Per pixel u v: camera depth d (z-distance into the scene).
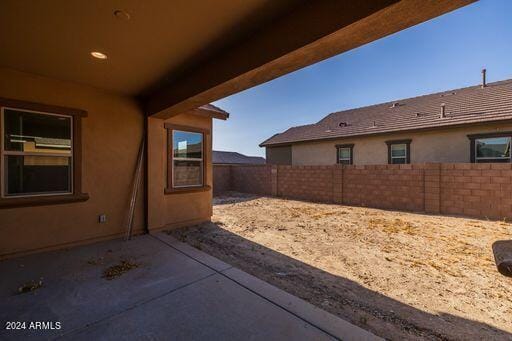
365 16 1.90
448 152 10.03
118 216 5.02
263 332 2.13
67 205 4.38
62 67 3.78
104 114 4.83
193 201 6.43
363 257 4.20
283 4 2.36
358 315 2.49
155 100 4.99
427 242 5.02
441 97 12.95
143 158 5.42
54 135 4.29
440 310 2.63
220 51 3.31
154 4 2.33
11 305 2.53
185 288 2.93
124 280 3.12
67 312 2.41
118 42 3.06
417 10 1.80
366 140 12.71
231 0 2.29
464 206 7.37
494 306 2.72
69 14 2.47
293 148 16.58
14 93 3.84
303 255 4.31
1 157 3.78
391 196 8.81
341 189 10.25
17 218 3.89
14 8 2.34
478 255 4.27
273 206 9.78
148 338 2.05
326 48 2.39
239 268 3.70
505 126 8.74
